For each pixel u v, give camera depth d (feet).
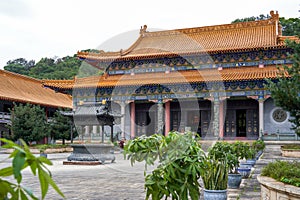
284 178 31.65
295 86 74.74
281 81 76.84
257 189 47.62
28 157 7.73
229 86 153.07
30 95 211.00
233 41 163.32
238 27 171.63
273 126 156.04
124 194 45.88
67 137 155.63
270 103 157.69
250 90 151.43
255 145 114.83
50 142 194.90
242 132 173.47
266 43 153.89
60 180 59.77
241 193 44.55
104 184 54.90
